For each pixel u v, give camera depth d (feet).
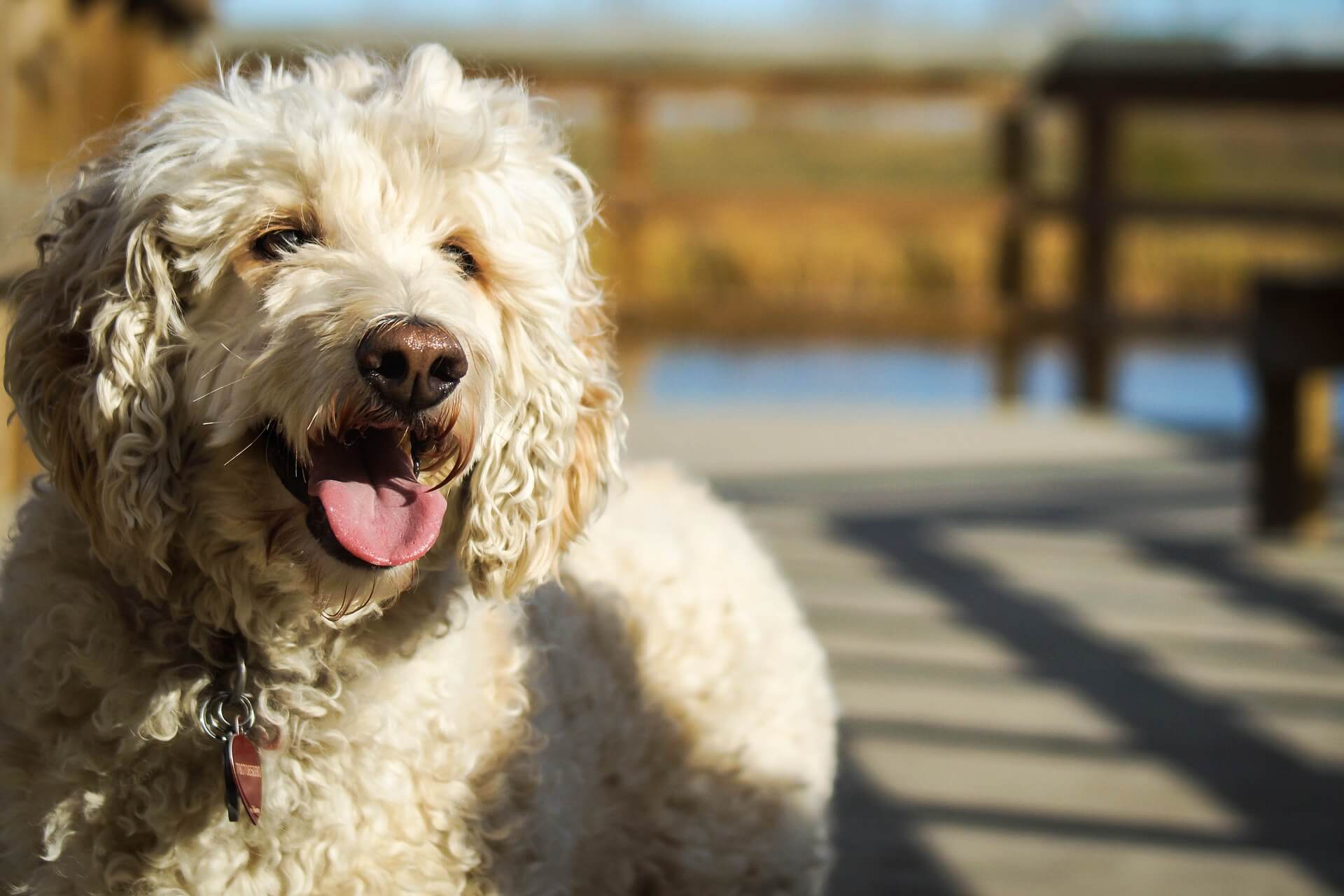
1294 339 21.62
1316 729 13.78
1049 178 56.29
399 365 6.58
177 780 6.70
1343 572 20.10
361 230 7.17
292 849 6.75
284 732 6.83
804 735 9.69
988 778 12.42
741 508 23.27
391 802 6.96
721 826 8.96
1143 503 24.52
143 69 22.18
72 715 6.70
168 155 7.08
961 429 31.09
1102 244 37.32
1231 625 17.40
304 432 6.61
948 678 15.19
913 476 26.17
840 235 47.29
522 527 7.66
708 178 59.31
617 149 38.19
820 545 21.06
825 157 59.88
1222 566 20.40
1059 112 39.24
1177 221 37.14
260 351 6.73
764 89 38.42
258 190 7.05
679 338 37.17
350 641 7.04
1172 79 37.27
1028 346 38.55
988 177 59.31
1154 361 46.96
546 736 7.55
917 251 47.32
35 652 6.67
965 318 36.83
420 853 6.98
